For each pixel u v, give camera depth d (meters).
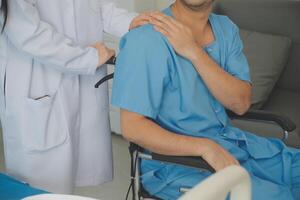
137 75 1.27
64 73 1.53
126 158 2.64
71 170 1.61
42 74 1.50
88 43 1.64
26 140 1.50
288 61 2.55
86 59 1.51
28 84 1.47
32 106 1.46
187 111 1.36
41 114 1.47
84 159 1.73
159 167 1.37
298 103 2.37
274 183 1.36
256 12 2.58
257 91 2.31
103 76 1.66
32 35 1.37
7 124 1.53
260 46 2.45
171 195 1.34
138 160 1.33
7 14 1.37
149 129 1.25
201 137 1.33
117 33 1.71
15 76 1.46
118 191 2.32
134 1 2.58
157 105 1.30
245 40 2.49
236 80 1.42
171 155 1.24
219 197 0.59
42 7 1.47
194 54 1.31
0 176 1.30
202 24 1.43
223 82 1.37
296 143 1.95
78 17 1.57
